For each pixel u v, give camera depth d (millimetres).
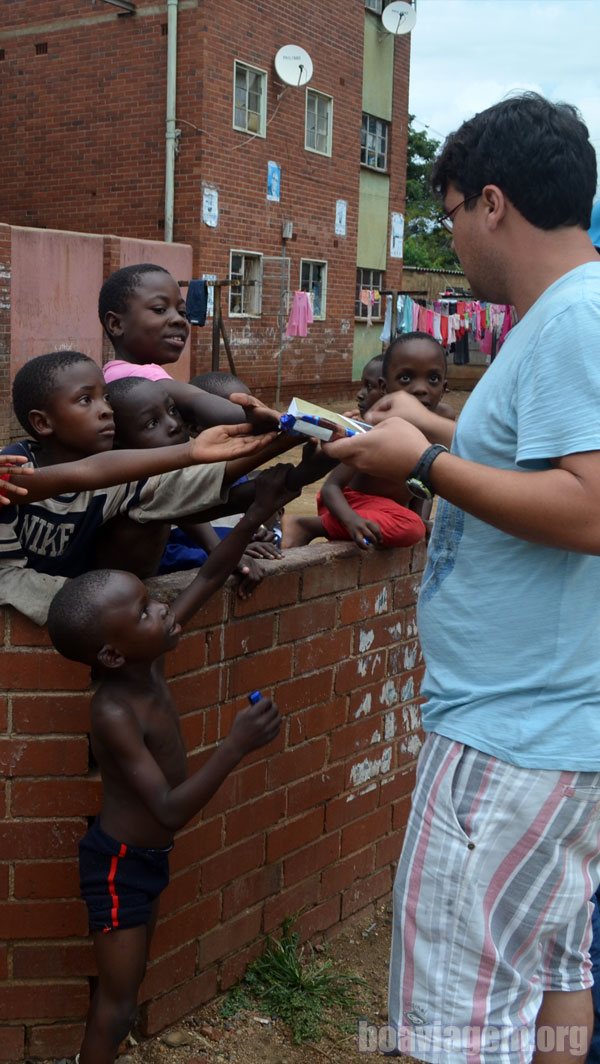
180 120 14883
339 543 3211
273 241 16672
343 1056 2762
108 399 2502
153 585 2531
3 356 11852
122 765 2291
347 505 3203
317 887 3252
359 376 19906
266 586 2857
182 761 2479
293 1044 2795
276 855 3059
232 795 2857
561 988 2191
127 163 15359
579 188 1941
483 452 2020
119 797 2359
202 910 2816
